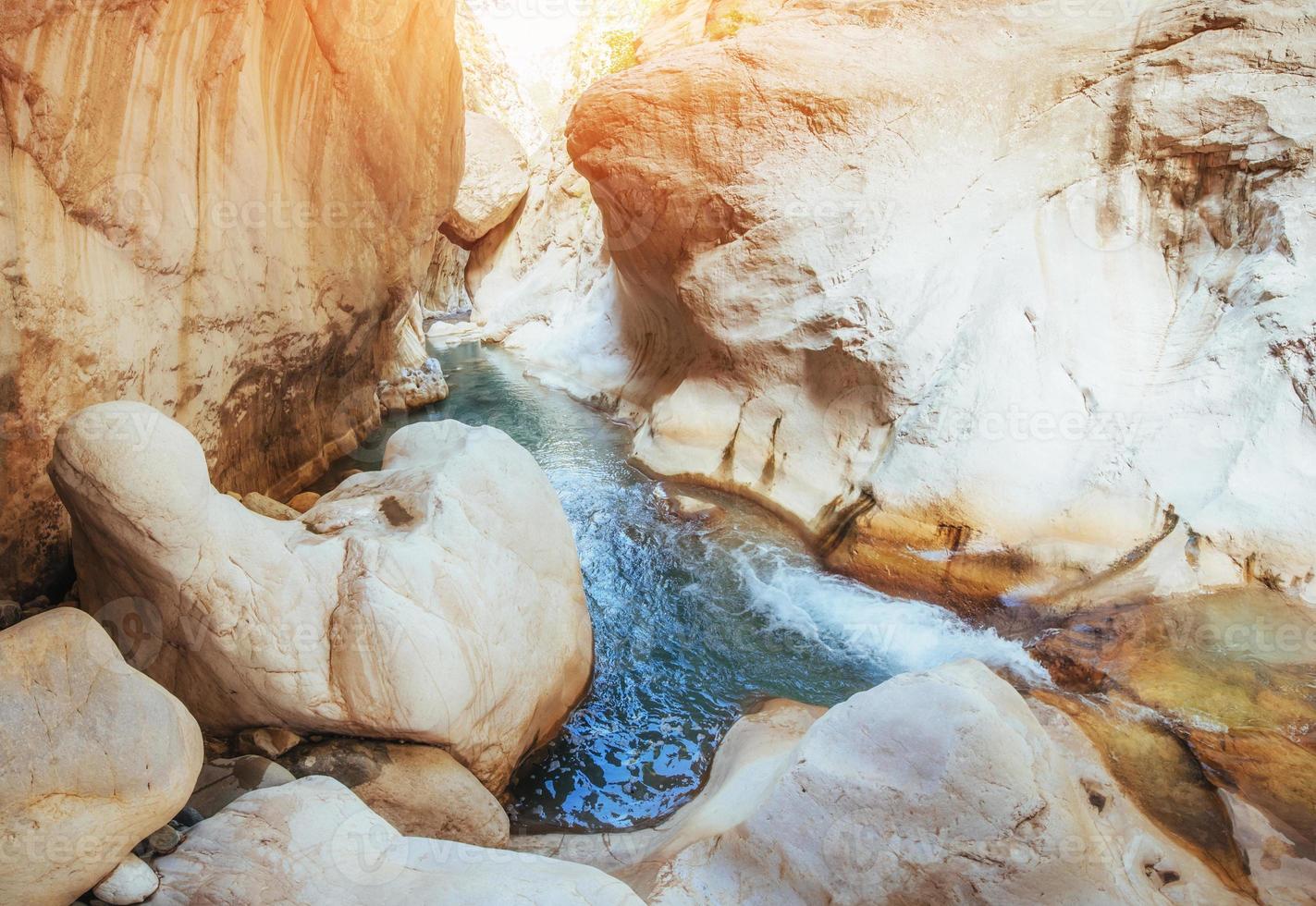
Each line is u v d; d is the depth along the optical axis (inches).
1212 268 228.4
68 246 143.7
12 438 135.7
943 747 104.4
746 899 107.8
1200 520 195.3
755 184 291.6
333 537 137.6
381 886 93.7
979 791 101.2
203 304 197.5
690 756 163.2
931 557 218.7
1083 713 158.7
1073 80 253.1
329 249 276.8
